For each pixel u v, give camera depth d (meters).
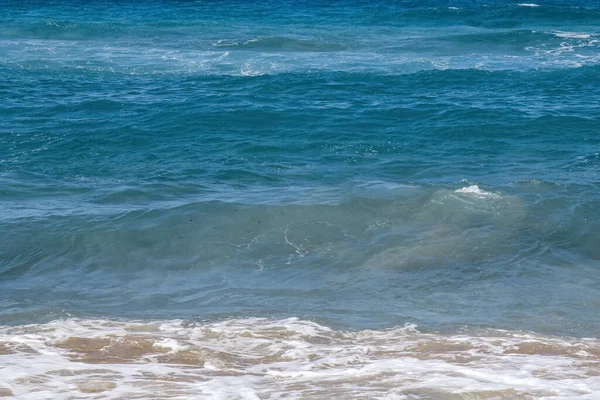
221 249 15.23
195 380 8.95
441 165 20.80
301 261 14.74
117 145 22.50
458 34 42.22
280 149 22.22
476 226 16.14
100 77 31.72
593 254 15.01
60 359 9.73
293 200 17.48
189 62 34.94
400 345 10.70
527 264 14.49
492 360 9.88
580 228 16.00
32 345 10.41
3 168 20.12
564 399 8.17
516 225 16.20
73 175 19.80
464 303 12.88
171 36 41.84
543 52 38.47
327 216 16.56
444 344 10.73
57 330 11.21
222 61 35.19
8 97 27.88
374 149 22.27
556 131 24.16
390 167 20.61
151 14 50.66
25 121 24.70
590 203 17.27
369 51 38.16
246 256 14.98
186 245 15.38
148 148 22.30
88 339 10.72
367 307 12.73
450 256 14.84
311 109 26.47
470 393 8.37
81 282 13.91
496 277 13.93
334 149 22.22
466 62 35.56
